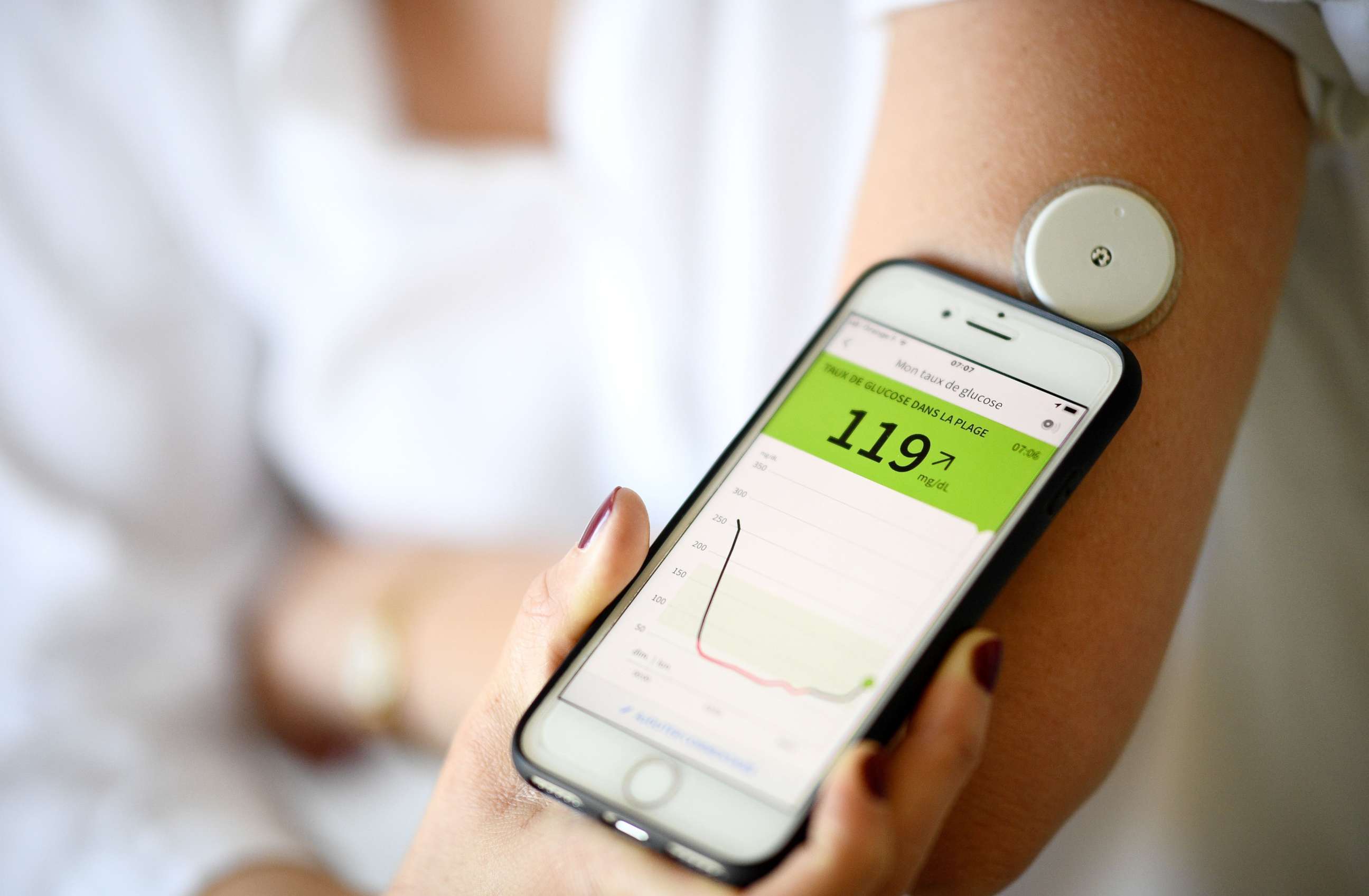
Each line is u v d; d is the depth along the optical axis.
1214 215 0.43
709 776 0.38
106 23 0.81
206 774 0.72
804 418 0.45
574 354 0.81
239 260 0.86
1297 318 0.58
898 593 0.41
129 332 0.82
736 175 0.74
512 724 0.43
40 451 0.79
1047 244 0.43
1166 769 0.54
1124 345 0.42
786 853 0.35
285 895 0.62
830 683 0.39
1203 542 0.45
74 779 0.69
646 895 0.36
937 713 0.35
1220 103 0.44
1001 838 0.43
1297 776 0.54
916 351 0.45
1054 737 0.42
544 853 0.39
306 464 0.86
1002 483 0.42
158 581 0.81
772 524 0.43
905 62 0.49
